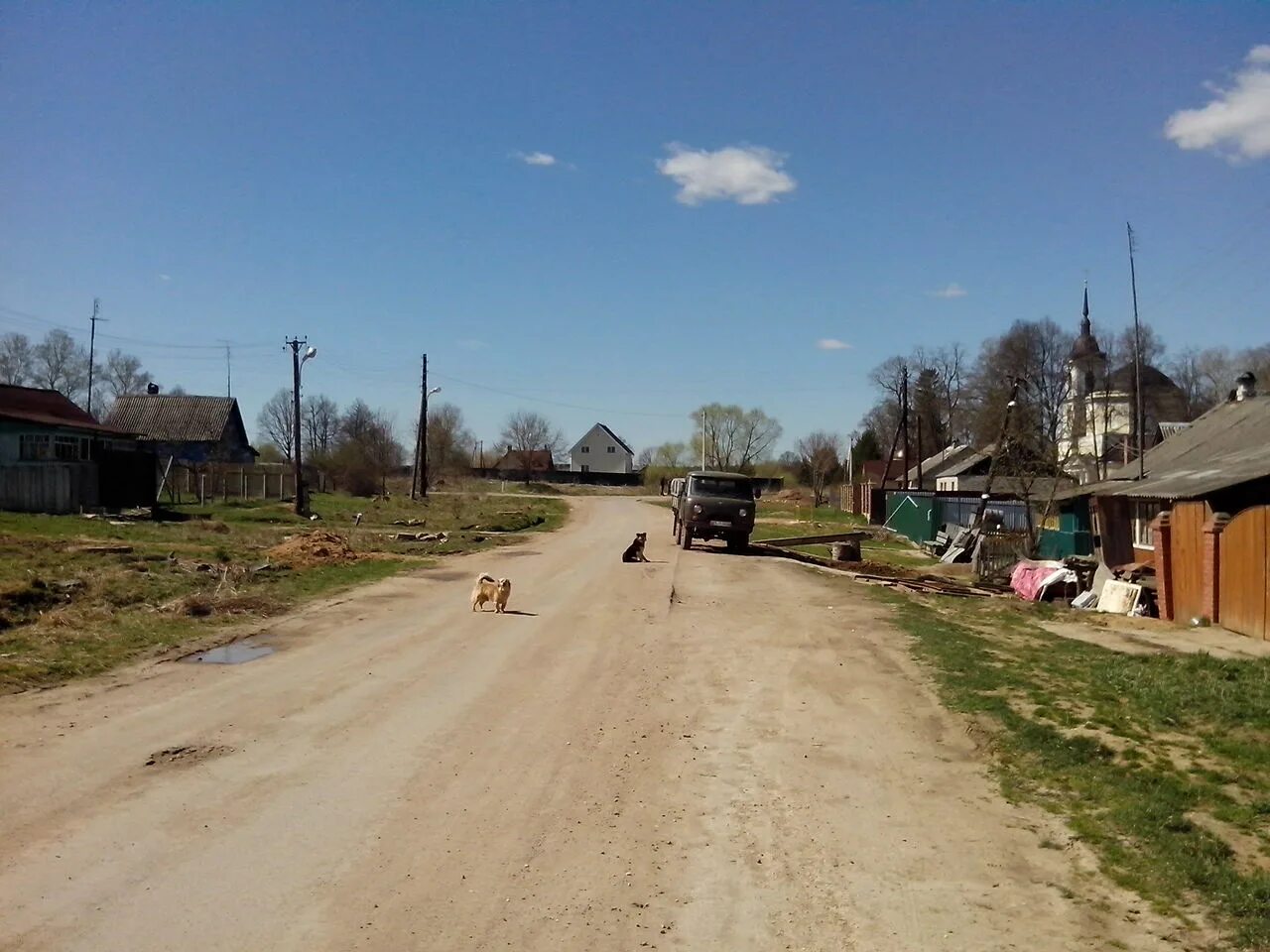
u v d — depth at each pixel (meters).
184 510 38.16
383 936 4.68
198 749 7.67
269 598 15.75
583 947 4.66
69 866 5.36
